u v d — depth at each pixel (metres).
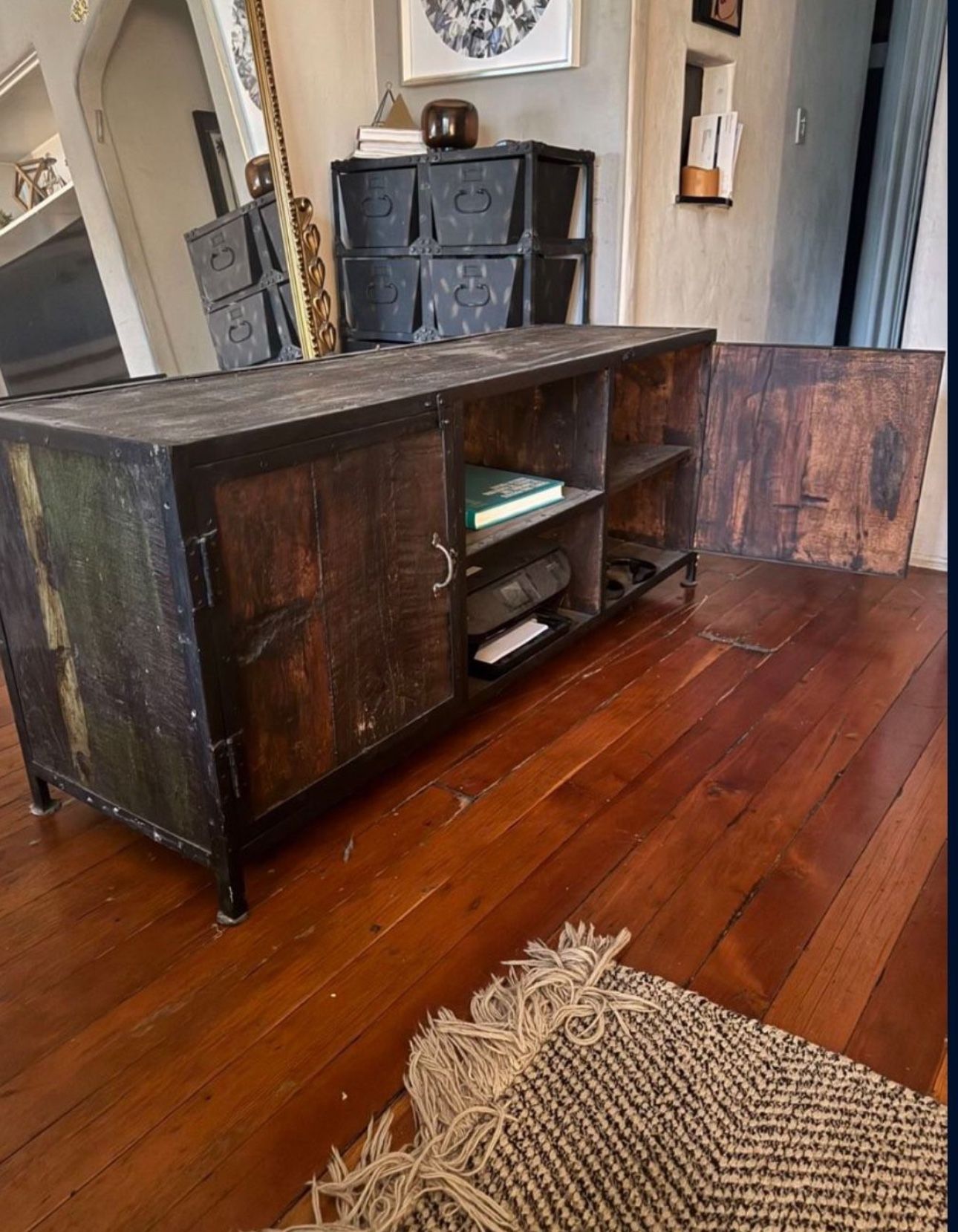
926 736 1.71
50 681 1.35
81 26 2.17
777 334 3.81
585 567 2.04
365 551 1.33
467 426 2.11
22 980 1.17
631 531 2.51
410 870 1.37
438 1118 0.96
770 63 3.18
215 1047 1.06
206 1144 0.95
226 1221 0.87
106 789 1.36
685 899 1.30
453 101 2.46
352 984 1.16
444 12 2.66
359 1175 0.91
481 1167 0.92
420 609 1.47
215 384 1.48
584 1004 1.10
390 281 2.63
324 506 1.24
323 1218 0.88
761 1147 0.93
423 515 1.43
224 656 1.14
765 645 2.11
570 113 2.57
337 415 1.23
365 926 1.26
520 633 1.88
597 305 2.71
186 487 1.04
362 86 2.77
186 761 1.20
